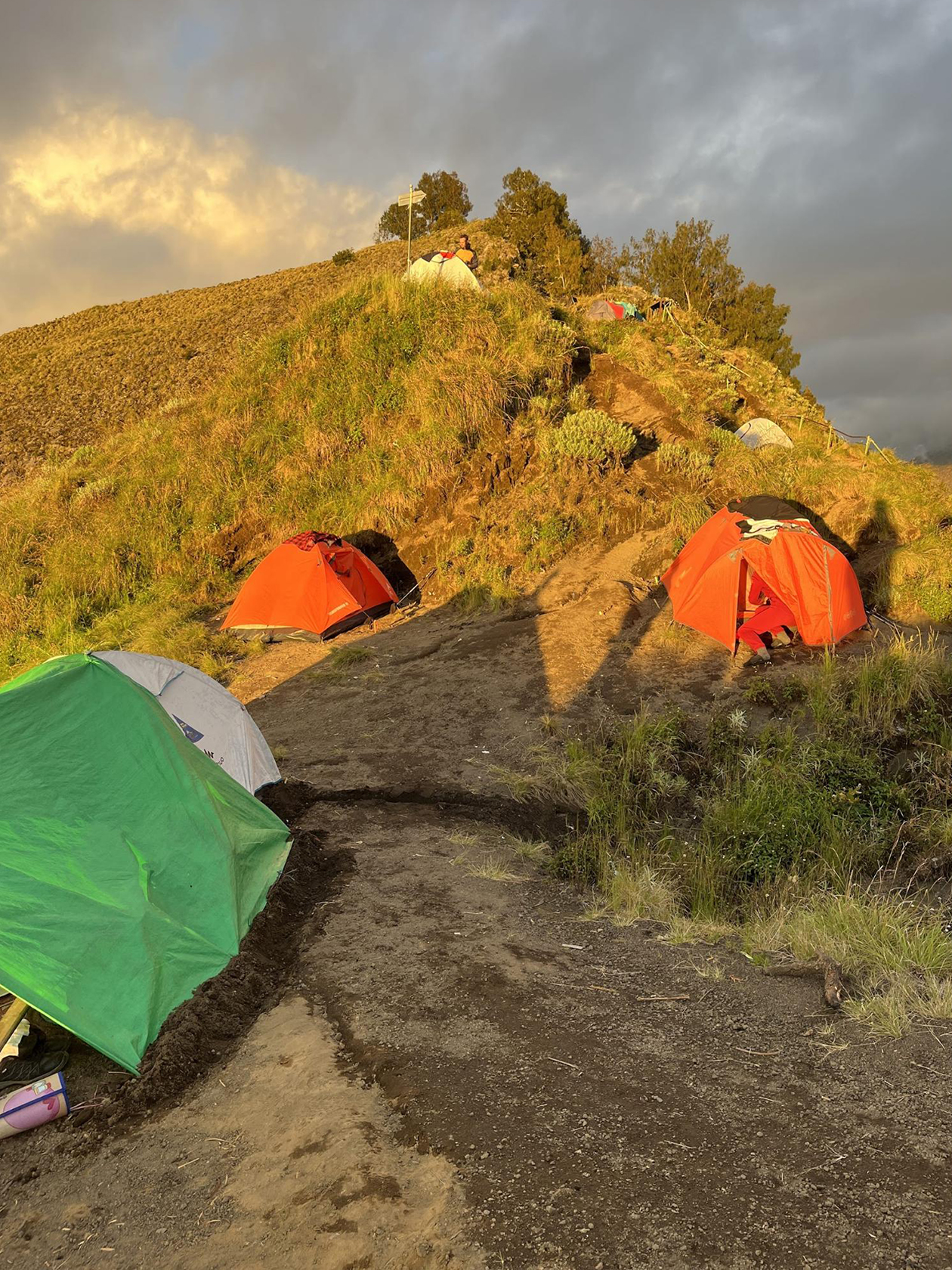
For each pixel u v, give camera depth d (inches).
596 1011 165.3
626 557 536.7
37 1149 132.5
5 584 688.4
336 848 266.1
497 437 640.4
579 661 445.1
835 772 316.5
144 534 692.1
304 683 477.4
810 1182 108.0
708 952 203.8
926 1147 116.3
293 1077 140.0
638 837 291.6
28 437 1216.2
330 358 783.1
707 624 441.4
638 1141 118.0
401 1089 132.3
